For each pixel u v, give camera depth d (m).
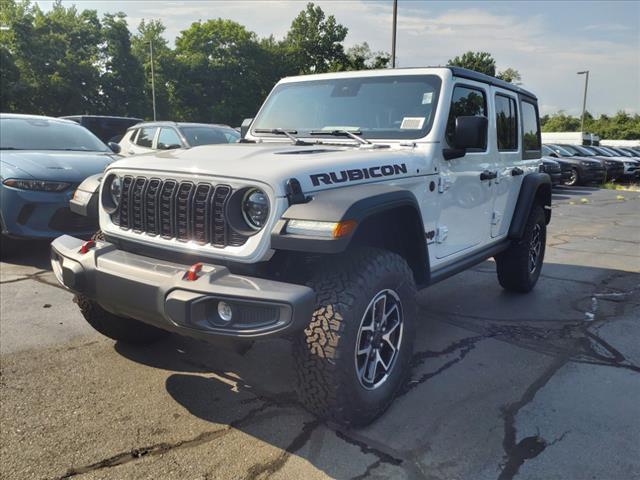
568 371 3.66
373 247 2.97
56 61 40.16
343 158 2.92
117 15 44.78
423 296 5.47
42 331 4.10
